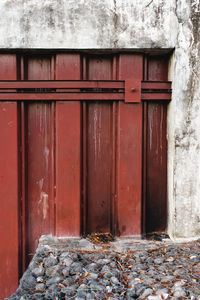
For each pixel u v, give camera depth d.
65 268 2.29
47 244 2.71
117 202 2.93
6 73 2.77
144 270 2.27
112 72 2.91
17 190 2.83
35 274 2.25
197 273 2.18
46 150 2.94
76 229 2.89
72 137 2.84
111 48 2.73
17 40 2.67
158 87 2.85
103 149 2.97
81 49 2.74
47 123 2.92
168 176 2.98
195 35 2.73
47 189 2.95
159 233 3.04
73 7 2.69
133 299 1.92
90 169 2.97
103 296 1.96
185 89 2.75
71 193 2.87
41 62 2.88
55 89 2.80
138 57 2.85
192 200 2.81
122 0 2.71
